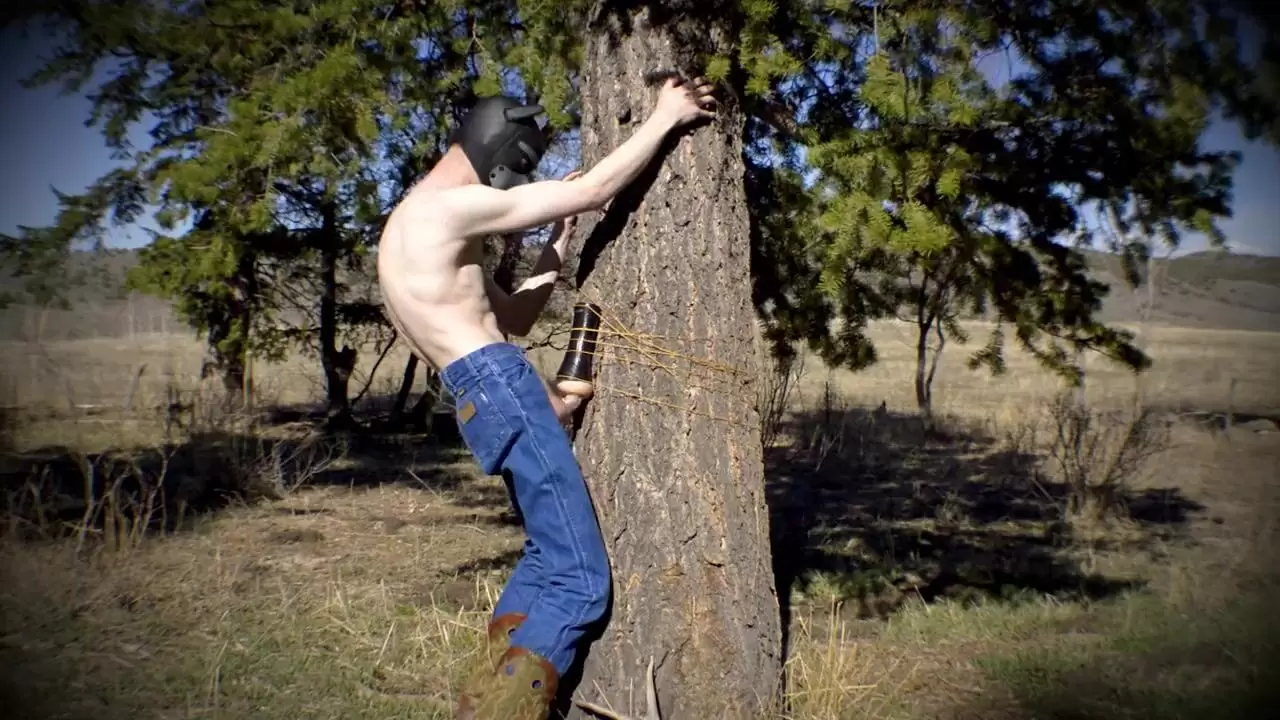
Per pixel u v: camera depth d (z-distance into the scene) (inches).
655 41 145.3
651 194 142.1
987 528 346.0
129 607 222.1
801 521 355.3
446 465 507.8
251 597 231.1
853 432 552.4
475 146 133.0
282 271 503.2
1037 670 187.9
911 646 206.1
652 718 134.5
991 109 162.1
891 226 149.3
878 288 213.8
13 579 227.5
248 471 385.4
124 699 172.1
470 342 129.3
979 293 199.8
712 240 143.1
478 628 195.3
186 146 273.4
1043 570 279.9
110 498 282.4
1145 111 165.9
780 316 223.1
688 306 141.7
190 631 207.0
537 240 367.6
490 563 278.7
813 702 153.9
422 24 249.6
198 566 252.8
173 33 250.2
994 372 207.3
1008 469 460.4
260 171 254.4
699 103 140.8
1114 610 233.5
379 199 266.5
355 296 636.7
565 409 140.6
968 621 225.1
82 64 254.1
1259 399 768.9
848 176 154.6
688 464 140.4
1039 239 194.9
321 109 233.9
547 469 126.5
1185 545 315.9
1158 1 152.3
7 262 273.4
